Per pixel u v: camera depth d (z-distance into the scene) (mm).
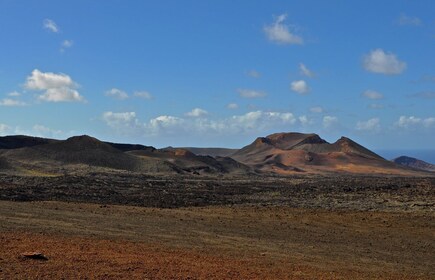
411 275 20344
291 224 34062
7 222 25359
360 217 38156
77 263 16359
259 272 17422
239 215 37594
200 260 19062
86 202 43250
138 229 27188
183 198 53094
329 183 94250
